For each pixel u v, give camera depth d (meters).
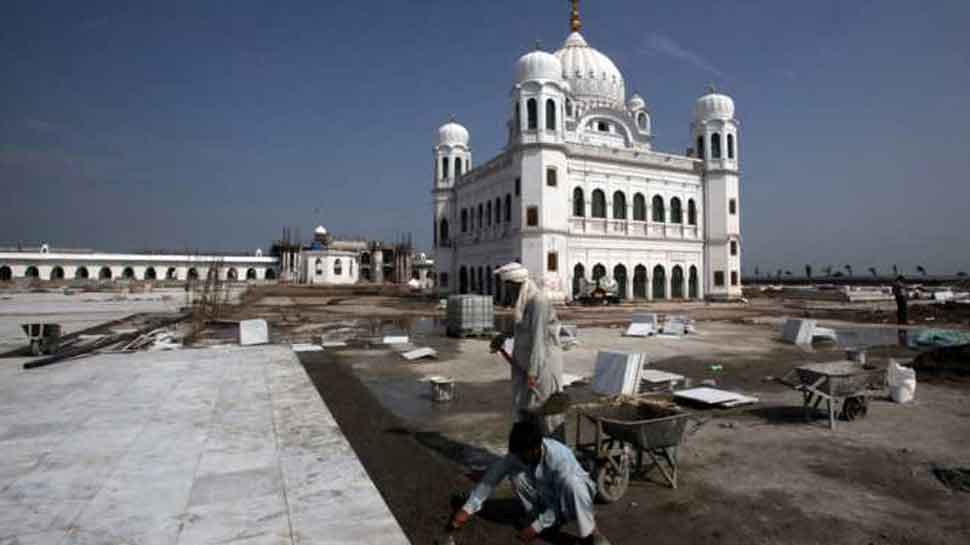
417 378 10.85
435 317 27.12
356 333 19.86
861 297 43.88
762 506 4.61
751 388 9.65
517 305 5.36
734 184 44.75
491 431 7.00
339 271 86.69
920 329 20.41
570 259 38.53
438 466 5.52
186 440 5.89
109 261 84.31
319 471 5.02
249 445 5.75
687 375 10.95
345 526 3.93
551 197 36.72
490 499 4.73
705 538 4.05
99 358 11.84
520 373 5.30
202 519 4.00
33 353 12.55
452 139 52.88
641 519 4.38
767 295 53.84
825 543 3.96
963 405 8.09
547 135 36.81
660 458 5.64
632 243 41.22
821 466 5.56
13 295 49.03
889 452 5.98
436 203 53.38
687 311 30.80
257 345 14.63
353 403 8.11
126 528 3.83
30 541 3.62
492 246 42.78
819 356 13.44
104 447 5.63
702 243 44.81
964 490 4.91
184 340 16.62
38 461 5.20
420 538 3.96
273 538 3.72
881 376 7.94
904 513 4.46
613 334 18.72
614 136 47.22
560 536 4.09
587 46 51.28
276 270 96.00
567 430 7.01
